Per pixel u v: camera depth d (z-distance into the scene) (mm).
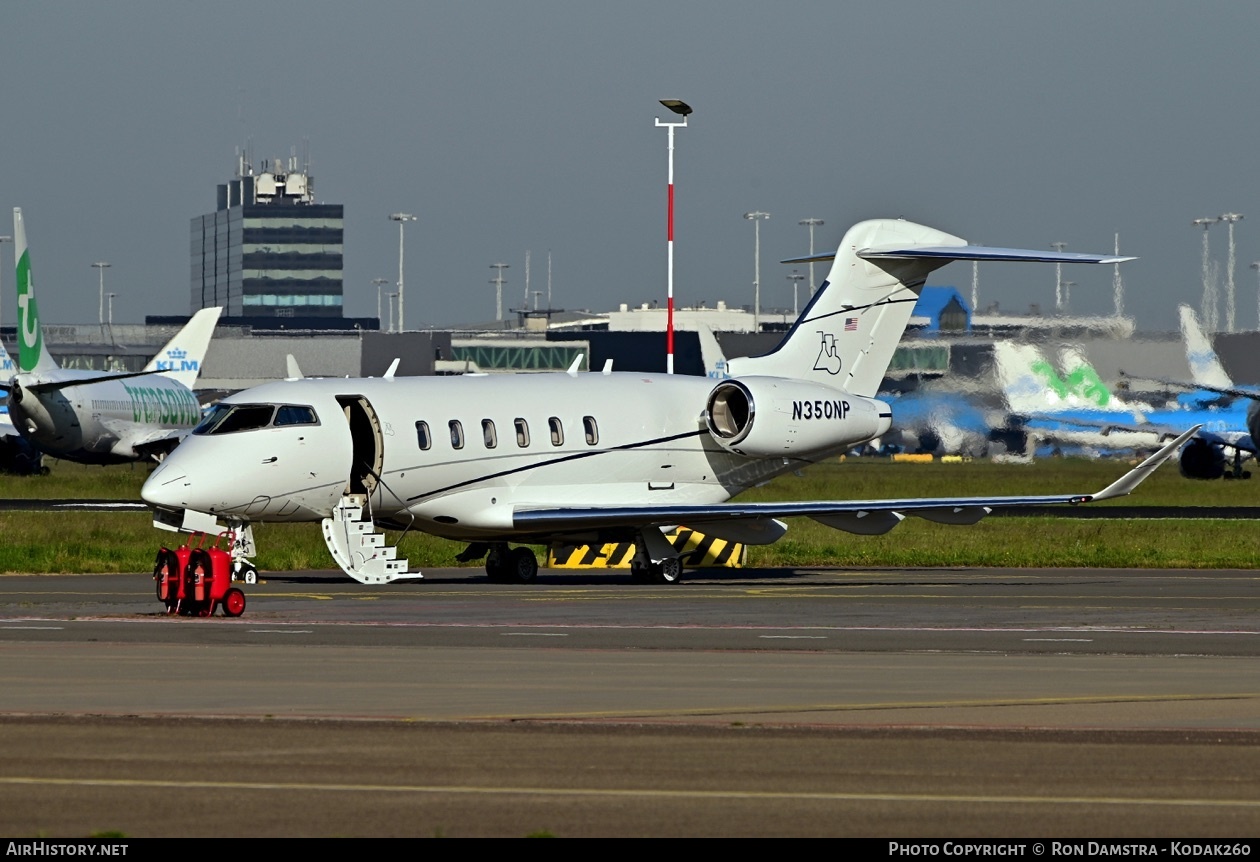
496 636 86688
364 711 59281
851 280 149750
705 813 42312
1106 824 41250
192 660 74375
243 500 121562
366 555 123375
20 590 115500
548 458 134750
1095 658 77938
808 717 58188
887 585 128625
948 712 59594
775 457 143875
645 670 71812
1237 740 53594
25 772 47375
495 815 41938
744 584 130125
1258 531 185875
